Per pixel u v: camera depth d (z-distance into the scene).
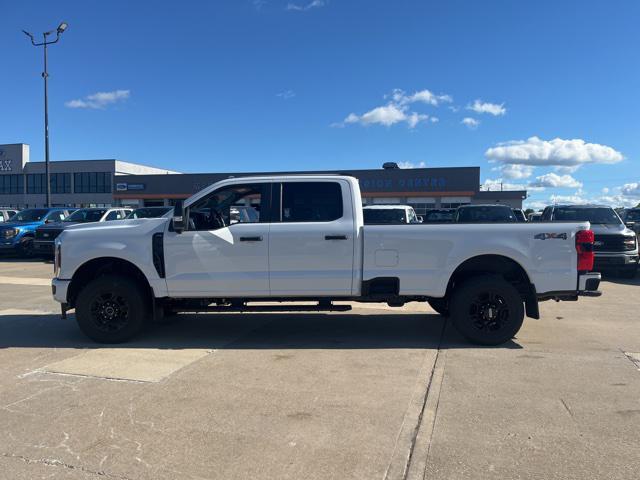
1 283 12.13
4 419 4.09
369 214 14.14
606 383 4.86
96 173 64.81
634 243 12.39
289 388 4.77
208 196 6.36
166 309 6.66
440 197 46.09
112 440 3.71
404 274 6.20
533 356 5.78
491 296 6.16
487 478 3.18
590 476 3.19
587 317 8.02
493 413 4.16
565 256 6.12
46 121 28.88
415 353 5.94
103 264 6.65
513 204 45.38
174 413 4.19
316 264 6.23
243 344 6.39
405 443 3.65
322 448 3.58
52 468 3.32
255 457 3.46
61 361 5.67
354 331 7.10
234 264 6.27
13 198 67.88
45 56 28.50
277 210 6.36
